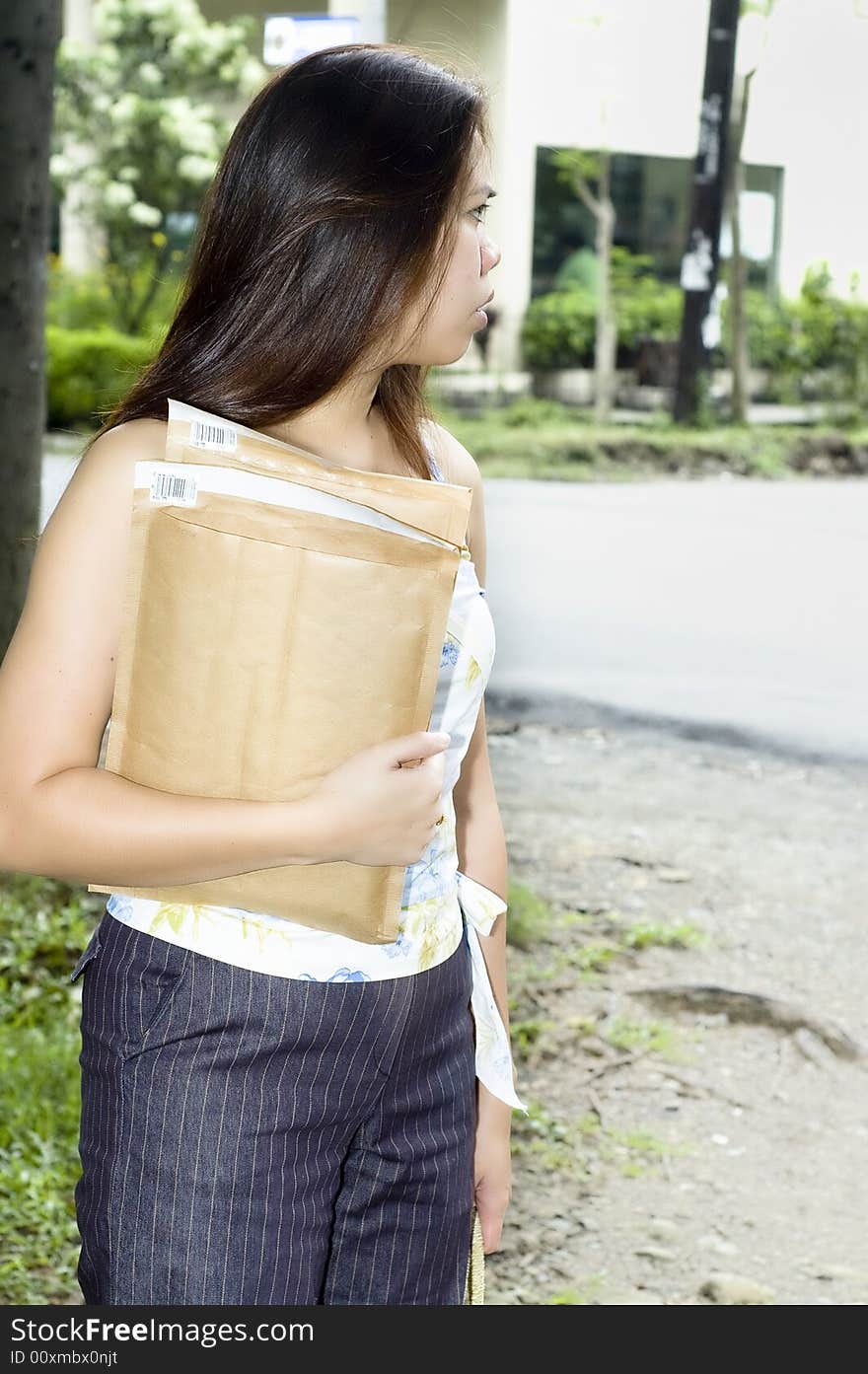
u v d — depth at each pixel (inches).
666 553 411.8
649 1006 157.6
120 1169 52.7
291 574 48.4
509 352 709.3
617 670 293.6
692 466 597.0
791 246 741.3
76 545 49.8
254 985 51.9
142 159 705.6
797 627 330.3
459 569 54.4
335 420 56.2
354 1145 56.2
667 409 689.6
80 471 51.2
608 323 678.5
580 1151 132.6
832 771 237.8
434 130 51.4
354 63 52.2
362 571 48.6
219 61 708.7
